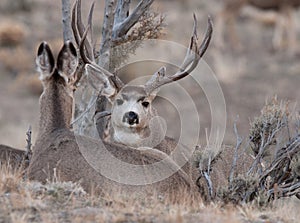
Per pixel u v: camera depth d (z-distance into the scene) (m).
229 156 17.67
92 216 12.59
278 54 51.47
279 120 17.05
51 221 12.37
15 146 30.31
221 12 52.84
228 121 36.91
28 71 46.19
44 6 55.28
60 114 16.81
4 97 42.12
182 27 51.19
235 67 47.38
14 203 13.10
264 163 17.16
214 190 15.99
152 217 12.80
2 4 55.28
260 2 53.44
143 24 19.78
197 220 12.76
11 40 49.84
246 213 13.56
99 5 46.62
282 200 16.31
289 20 53.16
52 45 45.03
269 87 44.28
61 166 15.28
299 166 16.20
